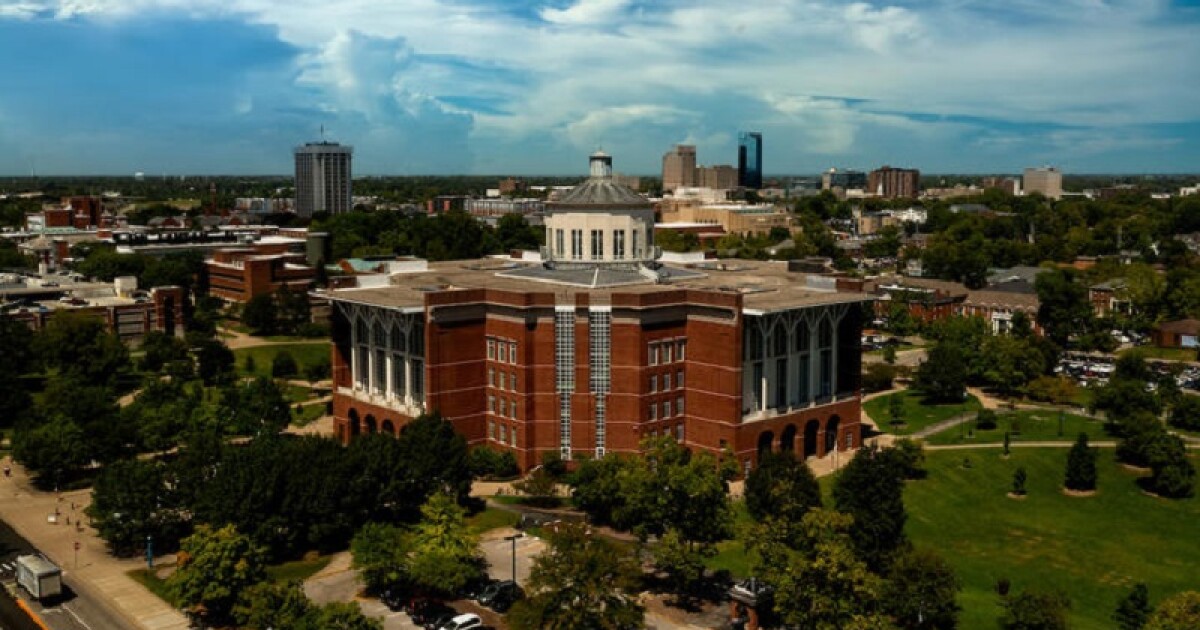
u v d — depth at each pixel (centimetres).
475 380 15512
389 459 12594
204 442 13050
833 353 16675
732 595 9906
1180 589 11831
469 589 10825
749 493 12462
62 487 14650
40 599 10612
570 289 16638
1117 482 15450
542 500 13975
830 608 8925
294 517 11775
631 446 15012
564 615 8912
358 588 11006
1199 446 17262
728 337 14825
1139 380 19850
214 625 10075
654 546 11256
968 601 10781
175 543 12325
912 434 18262
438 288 17012
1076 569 12381
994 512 14300
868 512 11138
